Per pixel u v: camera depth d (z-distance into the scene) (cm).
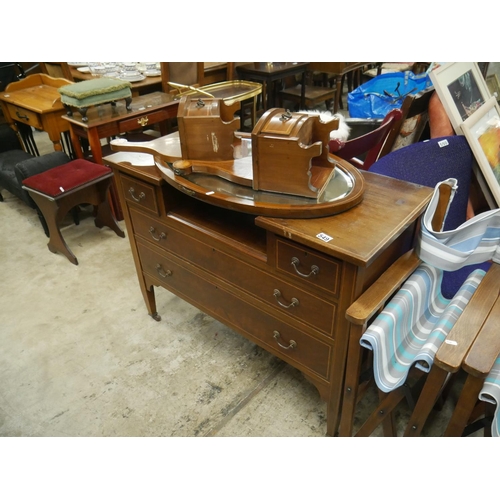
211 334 194
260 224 113
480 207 201
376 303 105
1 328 201
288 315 128
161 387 169
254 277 131
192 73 328
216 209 150
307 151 111
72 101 237
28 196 254
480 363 92
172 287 174
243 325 150
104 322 203
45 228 268
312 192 116
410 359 115
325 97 401
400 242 124
